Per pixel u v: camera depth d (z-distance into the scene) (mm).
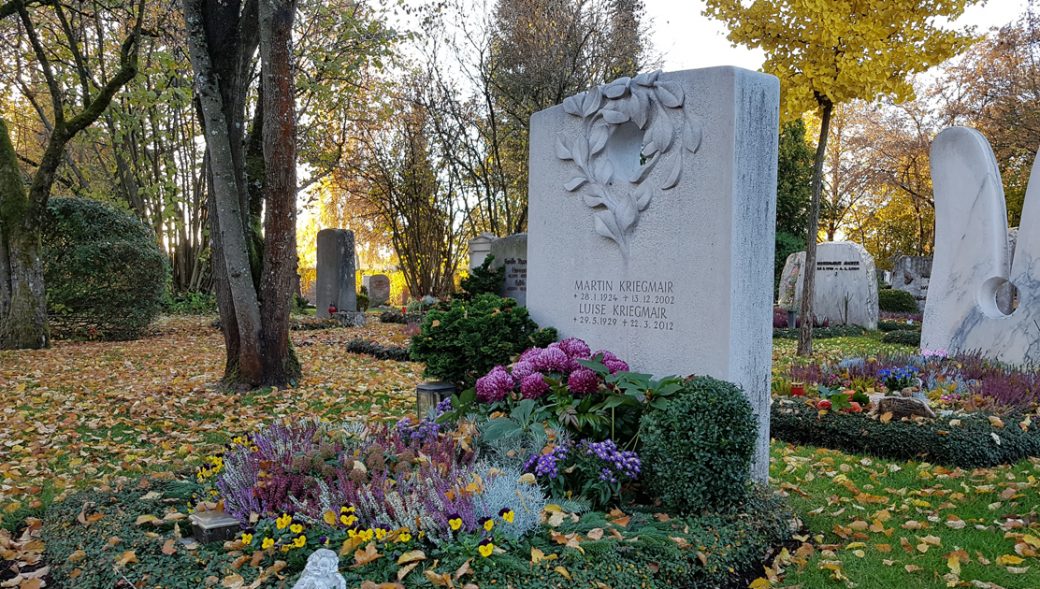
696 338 4734
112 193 21719
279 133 8227
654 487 4137
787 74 10578
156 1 15422
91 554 3348
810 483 5121
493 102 21266
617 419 4547
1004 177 27438
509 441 4316
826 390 7035
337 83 17906
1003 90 25516
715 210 4594
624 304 5250
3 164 12609
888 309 23453
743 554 3695
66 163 20578
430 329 6168
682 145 4793
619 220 5230
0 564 3545
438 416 4910
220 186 8031
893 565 3783
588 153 5512
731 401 4020
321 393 8312
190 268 23500
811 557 3867
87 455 5637
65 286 13992
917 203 33312
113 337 14539
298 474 3627
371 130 22547
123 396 7852
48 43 16719
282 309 8602
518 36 19391
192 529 3633
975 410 6523
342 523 3188
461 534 3141
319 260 18562
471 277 11258
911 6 9891
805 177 26000
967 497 4789
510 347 5887
